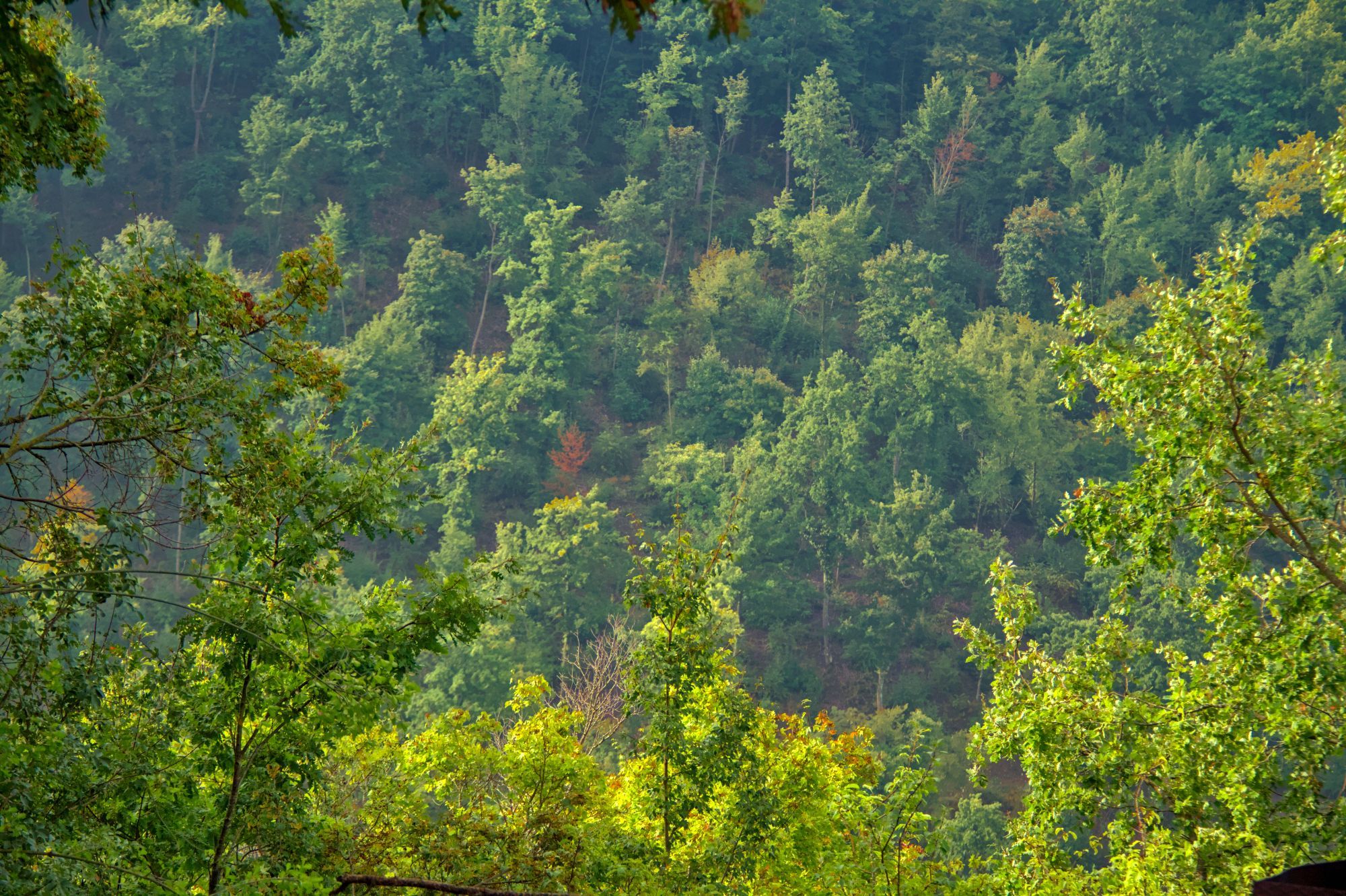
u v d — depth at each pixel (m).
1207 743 20.80
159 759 15.48
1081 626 90.06
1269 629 20.98
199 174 149.25
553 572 91.00
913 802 19.94
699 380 132.00
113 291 14.59
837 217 145.25
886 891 19.56
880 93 181.88
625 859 18.41
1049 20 190.50
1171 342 20.94
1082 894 21.86
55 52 13.99
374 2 152.88
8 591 12.53
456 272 136.50
